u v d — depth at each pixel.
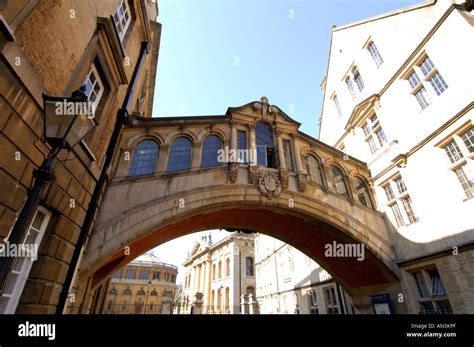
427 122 9.59
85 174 6.27
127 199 7.39
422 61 10.24
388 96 11.70
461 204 8.11
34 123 4.26
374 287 11.14
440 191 8.84
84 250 6.23
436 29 9.47
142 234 7.02
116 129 6.66
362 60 13.89
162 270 47.41
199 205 7.96
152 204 7.43
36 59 4.30
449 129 8.61
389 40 12.14
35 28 4.19
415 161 9.94
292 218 10.22
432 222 8.98
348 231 9.86
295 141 10.68
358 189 11.71
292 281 19.20
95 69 6.73
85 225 5.53
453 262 8.00
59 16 4.77
